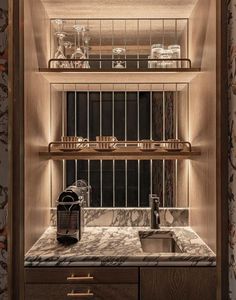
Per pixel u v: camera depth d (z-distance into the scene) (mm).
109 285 1658
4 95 1490
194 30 2100
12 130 1518
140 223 2332
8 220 1486
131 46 2352
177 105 2355
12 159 1518
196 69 1950
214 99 1672
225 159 1579
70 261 1658
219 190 1589
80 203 1967
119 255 1680
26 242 1673
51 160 2342
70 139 2143
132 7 2082
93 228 2281
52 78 2143
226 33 1580
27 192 1681
